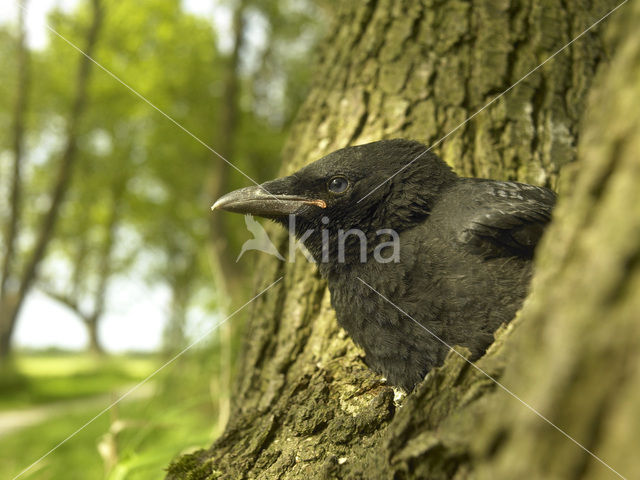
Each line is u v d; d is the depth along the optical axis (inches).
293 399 109.0
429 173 114.3
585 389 41.8
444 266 103.4
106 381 704.4
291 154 160.9
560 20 148.7
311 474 94.1
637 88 45.7
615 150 45.8
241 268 233.0
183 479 105.0
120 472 143.6
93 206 1205.7
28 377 761.6
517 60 146.6
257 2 864.9
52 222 863.7
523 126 140.4
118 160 1141.1
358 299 110.9
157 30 994.7
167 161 1050.7
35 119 1031.6
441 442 64.2
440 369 73.2
